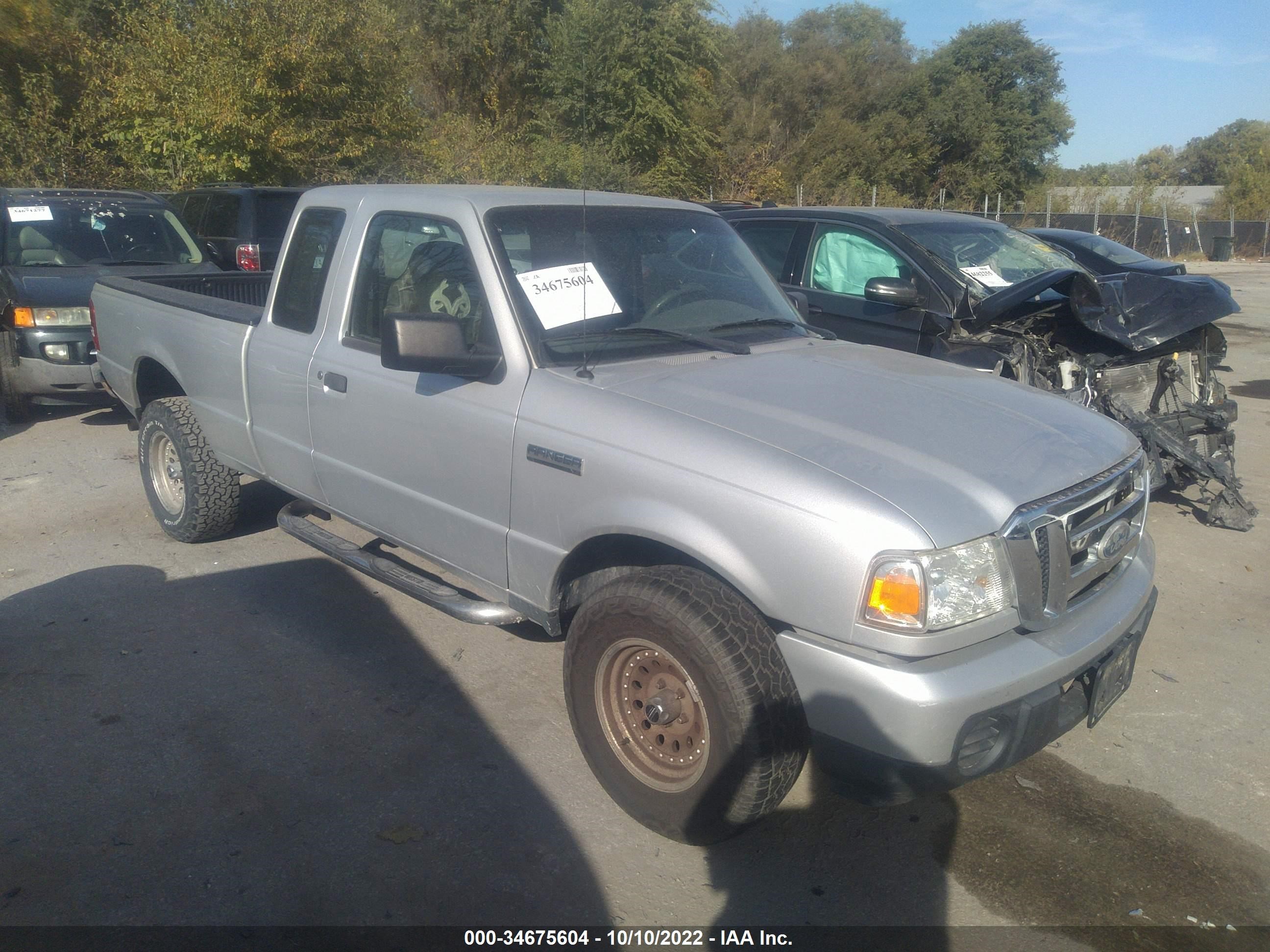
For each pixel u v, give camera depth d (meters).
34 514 5.82
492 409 3.24
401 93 17.97
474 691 3.88
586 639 2.98
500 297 3.29
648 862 2.92
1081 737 3.70
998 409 3.15
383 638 4.31
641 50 18.52
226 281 6.33
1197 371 6.25
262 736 3.54
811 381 3.23
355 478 3.90
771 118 42.91
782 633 2.63
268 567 5.06
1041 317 5.80
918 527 2.44
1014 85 50.28
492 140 21.80
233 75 15.37
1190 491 6.64
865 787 2.59
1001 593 2.55
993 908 2.78
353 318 3.89
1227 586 5.11
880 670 2.44
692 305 3.75
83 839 2.96
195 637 4.29
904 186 48.41
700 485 2.70
